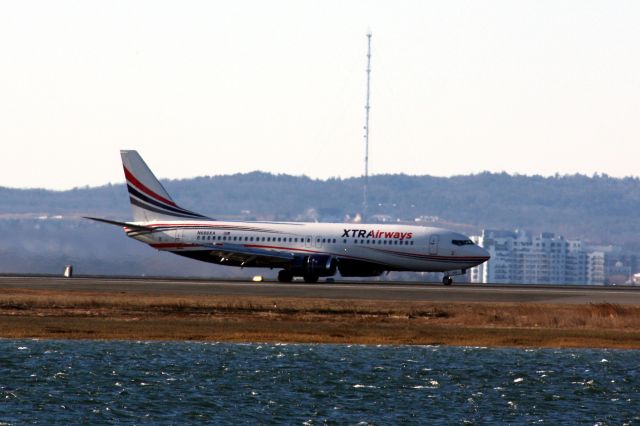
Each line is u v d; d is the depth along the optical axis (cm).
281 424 18212
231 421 18338
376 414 19150
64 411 18788
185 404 19550
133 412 18838
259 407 19450
